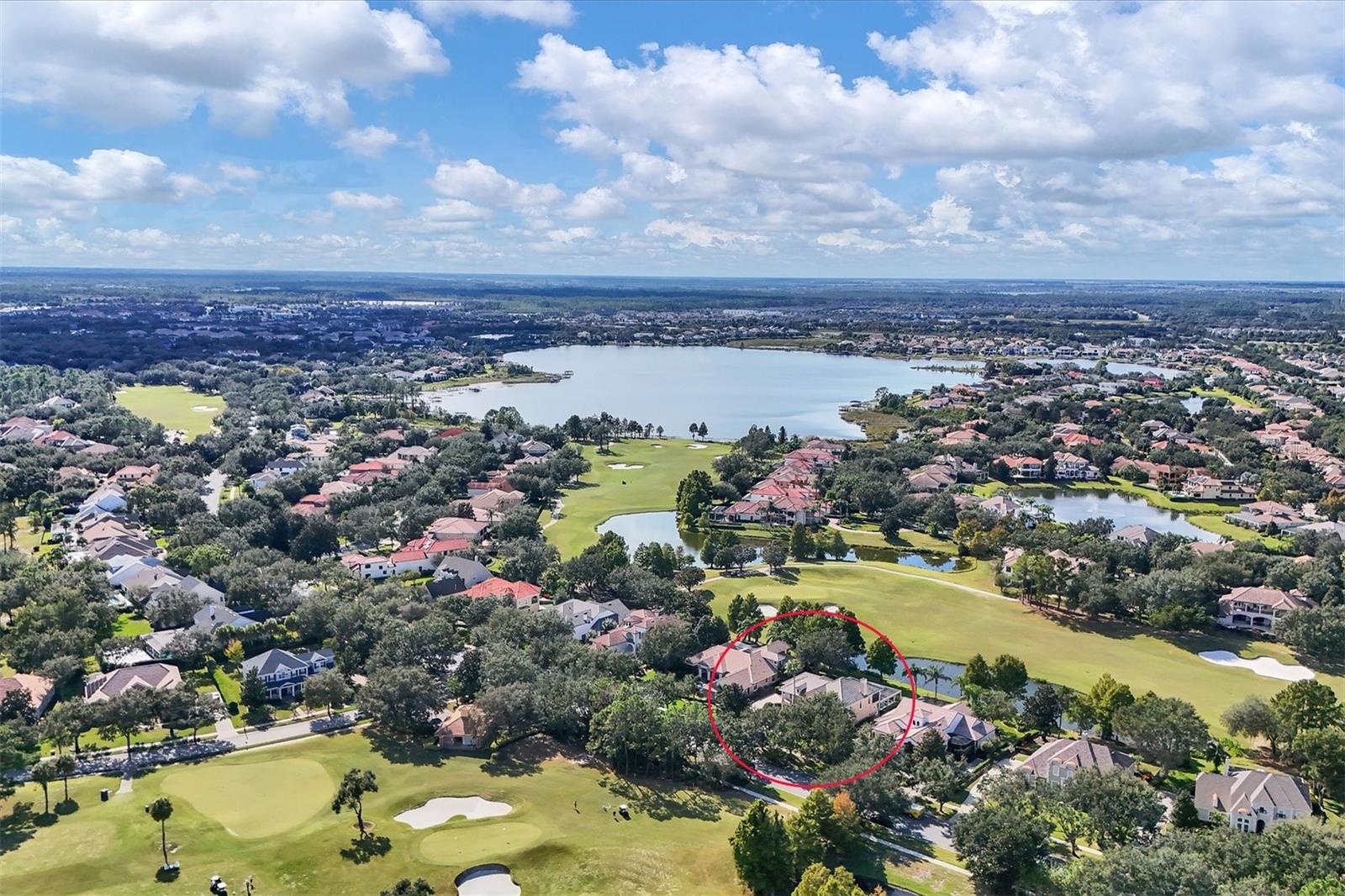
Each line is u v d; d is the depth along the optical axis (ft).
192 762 458.50
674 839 401.90
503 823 408.05
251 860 373.20
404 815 413.59
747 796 446.19
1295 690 484.74
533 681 515.09
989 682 543.39
